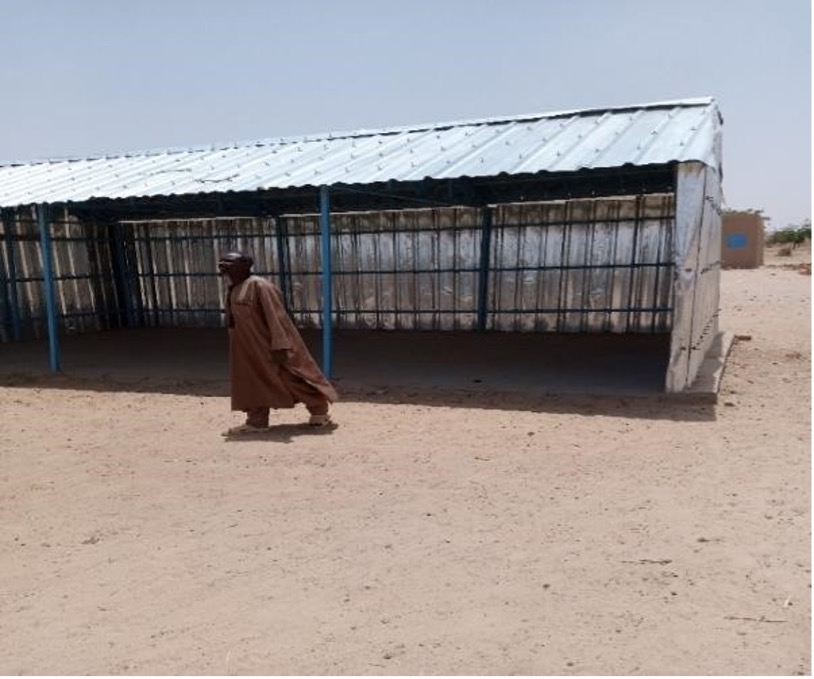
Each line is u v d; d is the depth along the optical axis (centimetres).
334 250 1677
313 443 719
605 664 331
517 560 443
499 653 343
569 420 777
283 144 1362
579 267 1492
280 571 441
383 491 574
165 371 1166
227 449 710
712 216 1039
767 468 599
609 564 433
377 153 1141
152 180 1220
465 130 1195
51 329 1184
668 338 1387
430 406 868
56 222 1648
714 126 1029
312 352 1338
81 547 490
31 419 884
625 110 1111
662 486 564
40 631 383
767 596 388
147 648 361
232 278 748
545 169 870
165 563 460
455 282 1587
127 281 1858
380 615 384
